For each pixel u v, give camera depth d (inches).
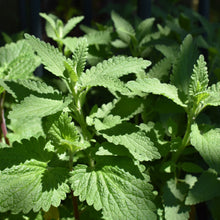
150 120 14.5
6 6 43.2
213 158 10.7
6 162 11.1
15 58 13.8
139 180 10.8
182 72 12.8
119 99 13.0
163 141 12.8
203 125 13.3
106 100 15.3
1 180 10.7
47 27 16.0
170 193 12.4
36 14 19.1
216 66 17.1
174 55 14.6
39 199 10.5
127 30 16.8
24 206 10.4
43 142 11.8
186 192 12.5
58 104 10.4
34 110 10.0
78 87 11.3
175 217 12.0
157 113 14.6
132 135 10.8
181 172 14.3
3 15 40.7
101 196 10.6
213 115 15.2
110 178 10.9
